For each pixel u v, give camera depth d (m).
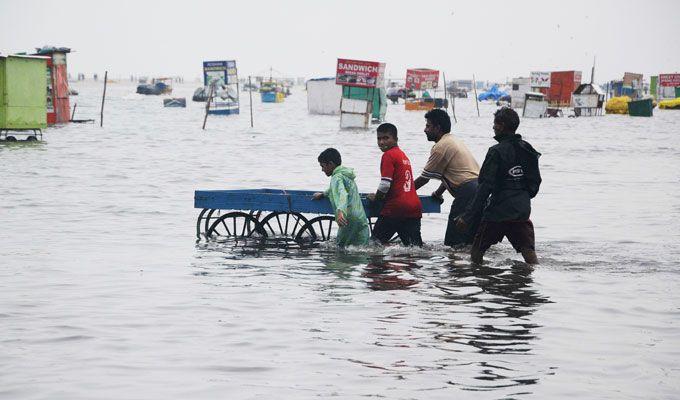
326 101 135.50
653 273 18.83
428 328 13.90
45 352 12.44
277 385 11.05
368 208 22.39
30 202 29.91
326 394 10.73
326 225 26.16
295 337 13.31
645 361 12.26
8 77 58.66
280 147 60.81
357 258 20.50
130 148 56.50
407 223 21.94
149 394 10.71
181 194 32.94
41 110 60.91
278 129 88.69
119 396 10.63
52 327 13.78
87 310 14.95
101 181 36.75
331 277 18.11
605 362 12.19
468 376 11.48
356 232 21.83
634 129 98.50
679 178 42.78
